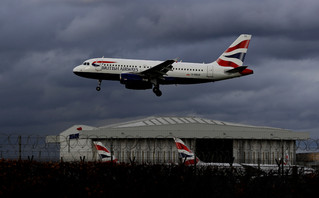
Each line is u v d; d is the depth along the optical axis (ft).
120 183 112.06
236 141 319.47
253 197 110.93
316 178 120.26
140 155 304.50
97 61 325.83
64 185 111.04
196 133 316.19
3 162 128.98
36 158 144.25
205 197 110.32
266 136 321.93
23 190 106.63
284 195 114.73
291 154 319.68
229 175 129.80
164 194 108.99
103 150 214.28
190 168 124.57
